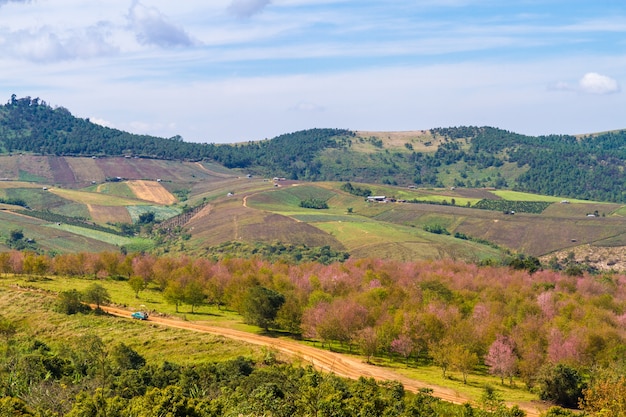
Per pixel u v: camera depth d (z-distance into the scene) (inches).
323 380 4539.9
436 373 5620.1
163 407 3501.5
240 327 6830.7
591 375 5113.2
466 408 4119.1
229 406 3850.9
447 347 5679.1
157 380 4621.1
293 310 6678.2
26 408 3651.6
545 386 4877.0
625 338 5876.0
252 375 4660.4
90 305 7140.8
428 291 7608.3
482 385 5290.4
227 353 5664.4
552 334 5895.7
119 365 5073.8
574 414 4163.4
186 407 3503.9
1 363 4906.5
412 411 3934.5
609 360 5447.8
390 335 6058.1
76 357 5251.0
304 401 3860.7
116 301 7578.7
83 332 6063.0
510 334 6048.2
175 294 7455.7
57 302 6830.7
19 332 6087.6
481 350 5954.7
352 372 5433.1
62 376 4800.7
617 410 3919.8
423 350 6333.7
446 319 6392.7
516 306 7160.4
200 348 5762.8
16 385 4409.5
